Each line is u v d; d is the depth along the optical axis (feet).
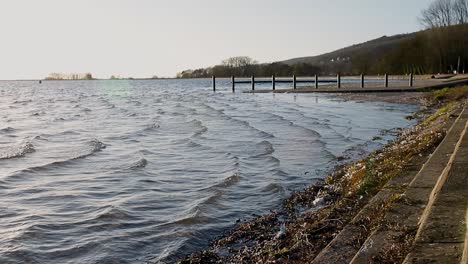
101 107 142.31
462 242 14.65
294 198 32.58
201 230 26.71
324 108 108.78
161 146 58.49
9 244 24.52
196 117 97.45
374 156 41.57
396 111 95.96
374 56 388.37
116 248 24.11
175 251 23.63
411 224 18.03
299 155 49.88
